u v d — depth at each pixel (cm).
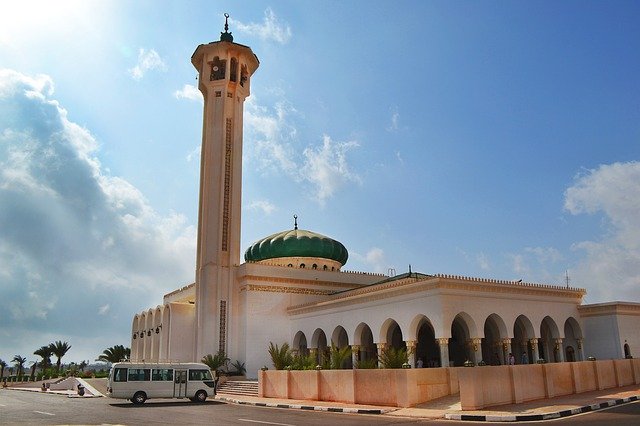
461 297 3384
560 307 3941
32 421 2191
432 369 2650
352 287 5275
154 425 1966
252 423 1998
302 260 5462
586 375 2909
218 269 4878
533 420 1980
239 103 5400
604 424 1738
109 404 3278
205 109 5453
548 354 4056
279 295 4891
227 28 5638
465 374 2289
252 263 4838
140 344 6469
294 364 3356
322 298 4984
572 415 2067
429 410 2364
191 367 3450
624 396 2577
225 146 5206
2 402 3628
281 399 3188
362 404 2705
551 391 2639
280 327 4812
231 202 5097
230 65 5394
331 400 2892
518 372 2489
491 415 2047
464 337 4012
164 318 5422
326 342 4531
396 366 2702
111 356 8325
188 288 5872
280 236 5581
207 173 5147
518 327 3972
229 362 4656
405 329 3541
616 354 3841
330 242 5581
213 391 3462
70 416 2422
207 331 4703
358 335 4025
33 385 7338
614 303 3894
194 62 5588
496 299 3559
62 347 10044
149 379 3334
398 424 1944
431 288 3369
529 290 3744
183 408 2859
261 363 4653
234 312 4841
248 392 3756
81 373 7325
